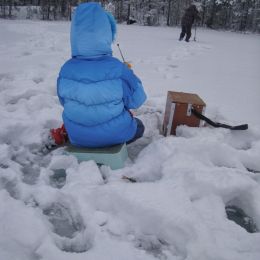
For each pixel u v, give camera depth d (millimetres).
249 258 1993
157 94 5551
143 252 2080
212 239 2115
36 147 3625
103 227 2312
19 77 6207
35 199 2646
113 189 2561
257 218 2512
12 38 12453
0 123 3863
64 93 3049
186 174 2781
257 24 32969
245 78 7254
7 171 2996
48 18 34469
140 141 3816
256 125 4215
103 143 3199
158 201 2418
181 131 3729
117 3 35344
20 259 1997
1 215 2312
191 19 13906
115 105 3041
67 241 2221
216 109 4910
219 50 12094
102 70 2908
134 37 15422
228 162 3305
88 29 2855
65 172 3133
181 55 10125
